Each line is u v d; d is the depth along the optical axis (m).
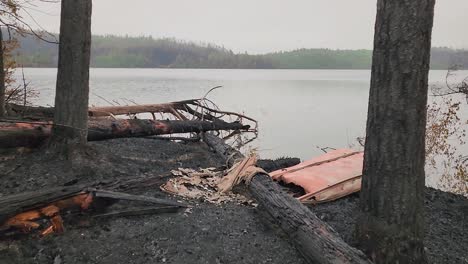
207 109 10.41
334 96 49.66
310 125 22.67
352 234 4.07
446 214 5.14
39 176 5.04
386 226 3.55
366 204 3.72
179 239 4.05
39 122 5.97
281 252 3.93
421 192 3.56
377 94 3.53
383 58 3.45
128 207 4.54
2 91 7.30
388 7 3.36
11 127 5.55
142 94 34.81
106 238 3.96
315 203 5.13
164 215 4.53
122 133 7.07
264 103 34.56
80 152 5.60
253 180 5.19
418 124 3.42
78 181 5.09
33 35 7.62
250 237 4.20
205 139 8.75
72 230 4.00
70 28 5.32
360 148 15.80
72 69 5.43
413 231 3.54
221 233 4.23
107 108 9.27
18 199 3.76
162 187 5.25
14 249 3.60
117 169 5.75
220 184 5.47
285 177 5.63
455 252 4.10
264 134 18.72
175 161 7.00
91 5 5.47
